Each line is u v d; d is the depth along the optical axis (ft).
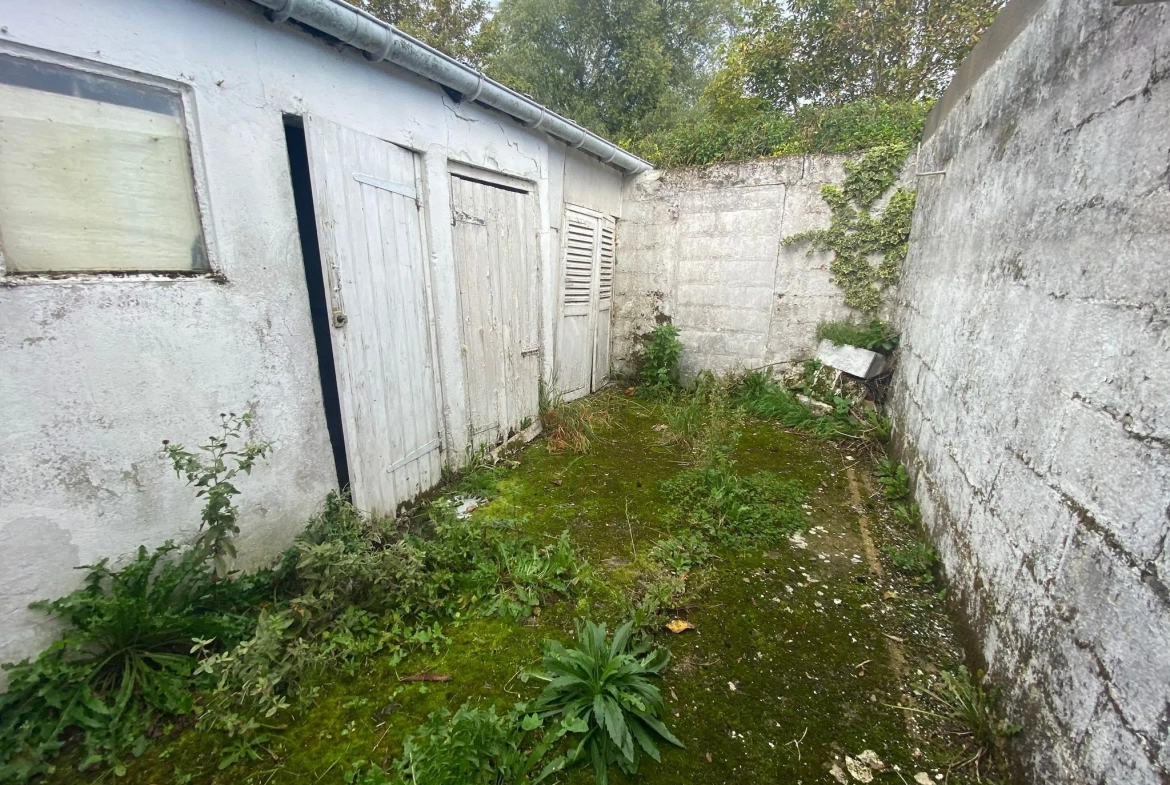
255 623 6.23
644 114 33.88
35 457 4.88
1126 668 3.59
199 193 5.97
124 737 4.97
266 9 6.29
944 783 4.87
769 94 24.94
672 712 5.58
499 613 7.03
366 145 7.88
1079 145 5.15
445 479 10.71
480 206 10.84
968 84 9.62
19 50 4.56
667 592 7.30
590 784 4.74
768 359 17.16
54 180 4.94
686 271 17.97
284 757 4.98
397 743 5.14
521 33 34.65
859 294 15.29
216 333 6.25
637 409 16.76
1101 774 3.69
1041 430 5.24
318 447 7.80
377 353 8.37
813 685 6.01
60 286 4.90
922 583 7.91
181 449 5.68
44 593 5.04
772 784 4.84
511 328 12.47
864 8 22.06
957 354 8.39
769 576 8.11
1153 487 3.54
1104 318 4.37
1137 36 4.33
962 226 8.98
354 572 6.63
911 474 10.48
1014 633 5.24
